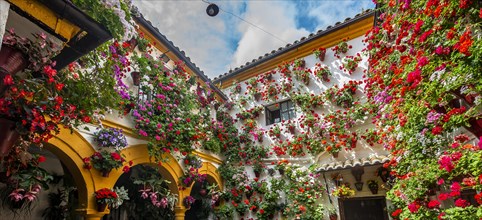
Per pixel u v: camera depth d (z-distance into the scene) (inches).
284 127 271.7
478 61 83.5
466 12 93.3
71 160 140.2
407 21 127.0
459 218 92.3
